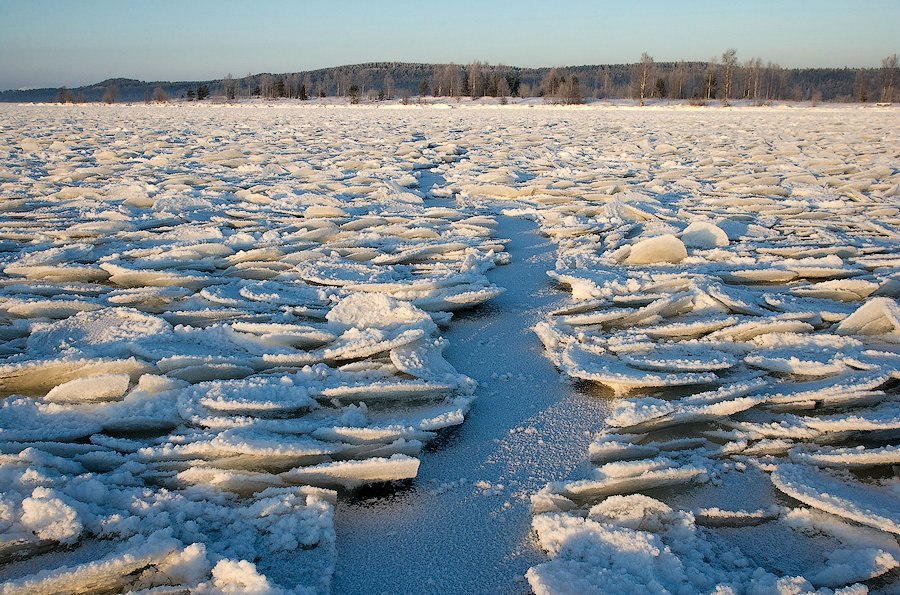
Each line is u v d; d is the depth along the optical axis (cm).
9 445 243
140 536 199
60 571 177
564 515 216
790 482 234
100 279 491
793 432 270
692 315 414
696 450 265
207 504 220
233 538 207
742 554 207
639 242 546
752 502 235
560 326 394
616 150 1389
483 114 2962
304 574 195
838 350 342
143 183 884
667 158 1248
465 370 344
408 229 651
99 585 183
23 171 1023
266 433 253
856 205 786
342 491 239
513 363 353
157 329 357
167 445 246
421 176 1114
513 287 493
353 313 380
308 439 251
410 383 294
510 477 249
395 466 237
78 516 206
